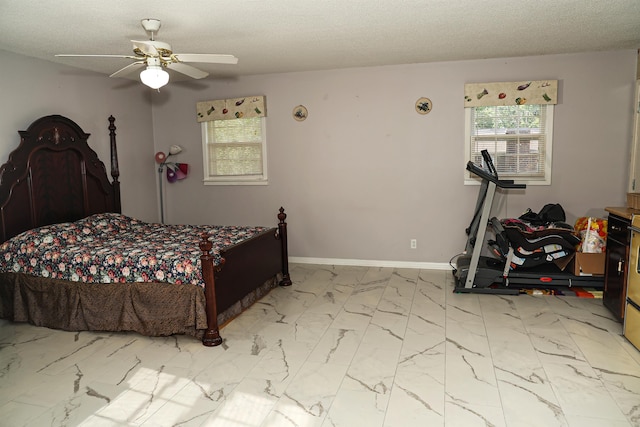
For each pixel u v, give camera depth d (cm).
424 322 374
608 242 382
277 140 574
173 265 342
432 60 498
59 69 471
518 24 361
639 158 453
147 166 609
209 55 314
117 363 313
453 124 513
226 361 312
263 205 592
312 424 238
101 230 445
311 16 328
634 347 321
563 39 412
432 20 346
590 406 249
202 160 607
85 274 364
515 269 447
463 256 489
